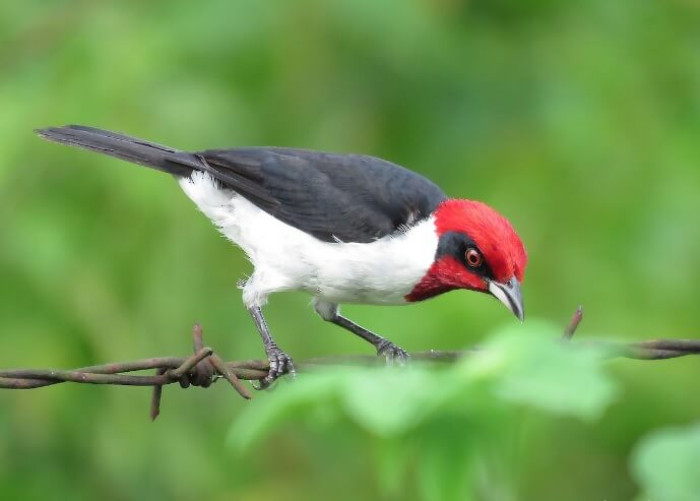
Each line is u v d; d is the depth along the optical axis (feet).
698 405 41.22
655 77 46.19
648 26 46.96
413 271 28.86
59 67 40.29
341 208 28.86
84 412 39.06
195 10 41.60
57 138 31.37
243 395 22.80
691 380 41.14
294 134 42.42
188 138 39.14
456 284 28.99
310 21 41.65
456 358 24.66
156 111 39.22
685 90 46.06
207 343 39.75
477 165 44.11
